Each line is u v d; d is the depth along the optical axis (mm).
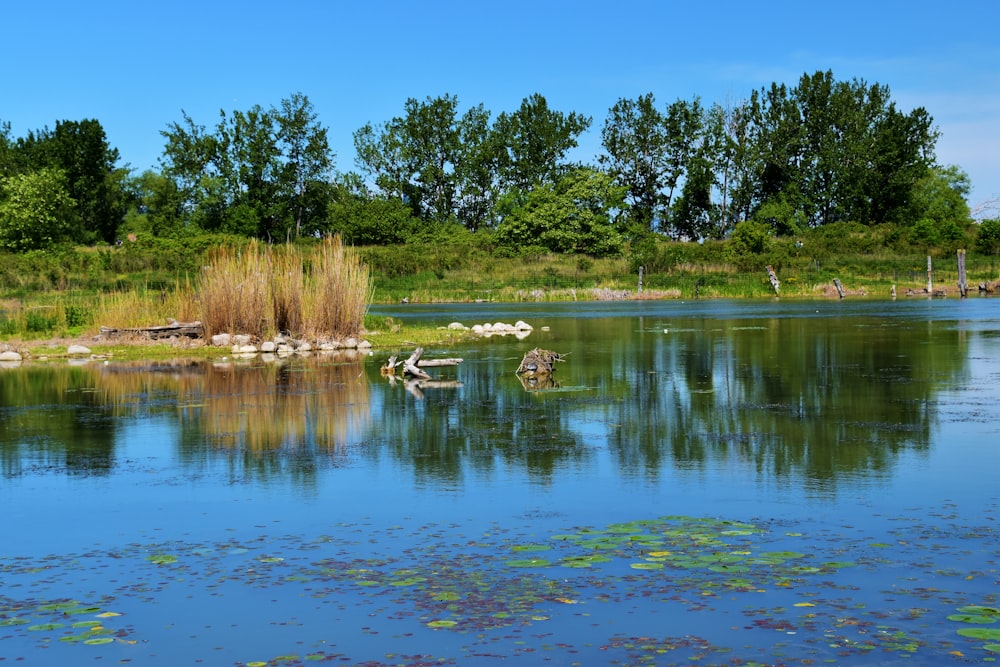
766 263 67812
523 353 23516
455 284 62312
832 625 6047
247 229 87188
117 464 11109
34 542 8156
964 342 24141
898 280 63062
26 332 28719
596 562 7301
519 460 10992
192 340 26594
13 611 6609
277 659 5777
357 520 8625
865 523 8211
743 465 10531
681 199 96125
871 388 16156
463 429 12992
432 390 16906
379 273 66562
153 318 28453
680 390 16391
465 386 17391
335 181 97625
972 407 14055
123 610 6602
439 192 100312
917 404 14430
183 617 6445
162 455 11570
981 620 6078
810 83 96688
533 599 6586
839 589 6660
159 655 5871
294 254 28406
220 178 91438
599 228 78438
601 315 40156
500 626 6160
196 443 12273
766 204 92562
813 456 10914
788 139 95938
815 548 7539
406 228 87750
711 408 14398
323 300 26203
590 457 11102
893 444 11508
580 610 6383
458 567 7281
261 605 6621
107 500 9492
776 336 27328
